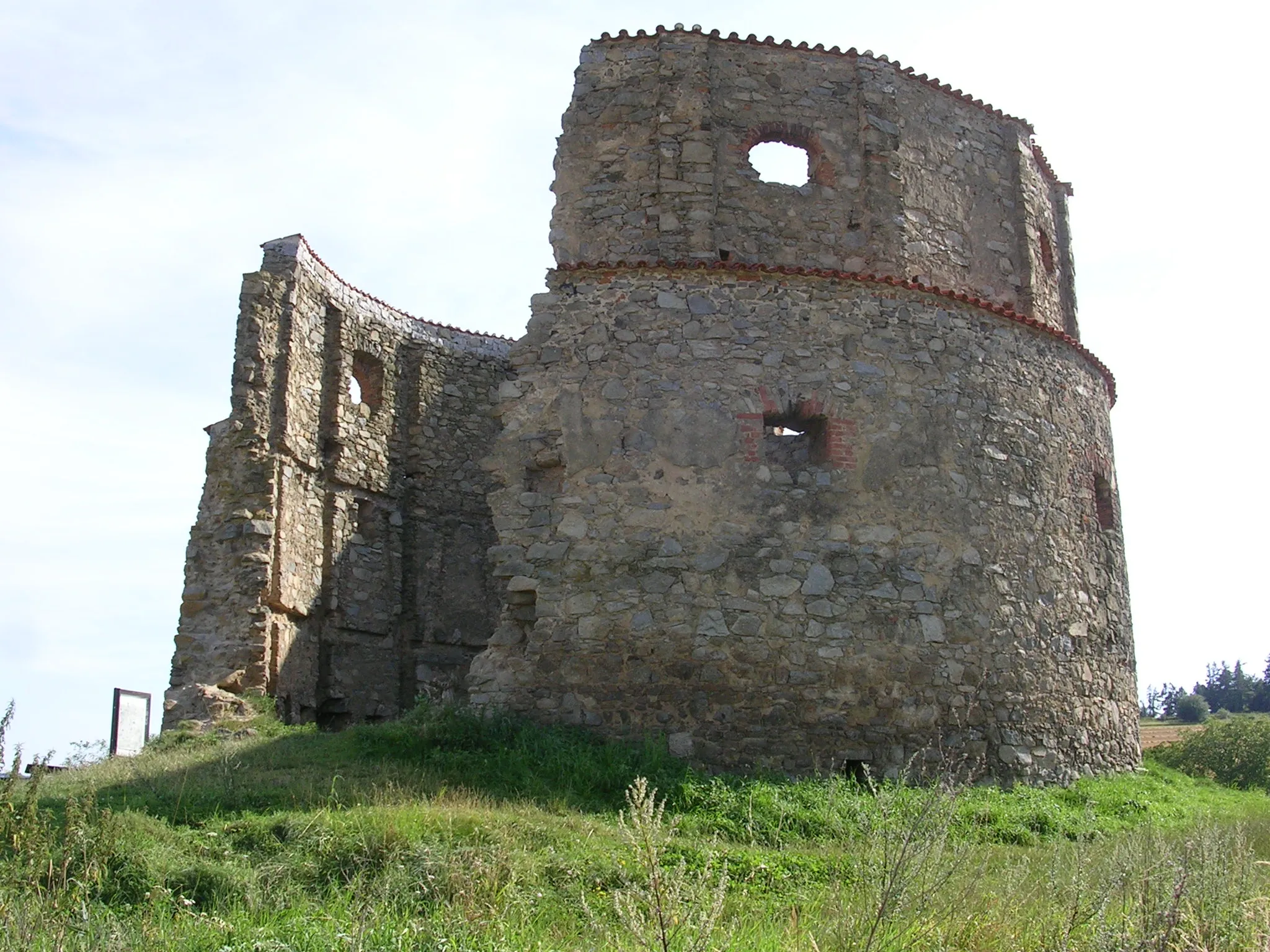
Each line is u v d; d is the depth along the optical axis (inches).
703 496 567.2
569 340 584.7
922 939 273.4
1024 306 730.2
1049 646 624.7
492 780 467.2
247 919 301.7
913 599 580.1
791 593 562.3
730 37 684.7
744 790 487.8
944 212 709.3
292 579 704.4
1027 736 596.4
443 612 823.1
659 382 579.2
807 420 602.5
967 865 348.2
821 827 456.8
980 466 619.5
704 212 650.2
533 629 553.3
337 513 760.3
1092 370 721.6
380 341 824.9
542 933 297.7
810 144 685.3
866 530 581.9
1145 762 746.2
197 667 660.1
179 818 386.9
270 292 720.3
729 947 263.0
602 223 655.1
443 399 858.1
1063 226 807.1
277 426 709.3
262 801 409.1
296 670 704.4
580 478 567.8
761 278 598.2
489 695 549.6
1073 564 658.2
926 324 623.5
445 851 350.3
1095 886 318.3
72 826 323.6
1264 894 309.3
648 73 673.6
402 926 293.1
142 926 285.3
